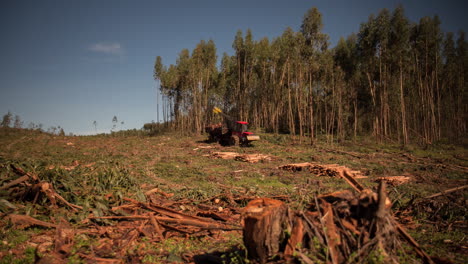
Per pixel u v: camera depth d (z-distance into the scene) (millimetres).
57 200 6262
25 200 6316
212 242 5117
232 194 8875
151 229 5457
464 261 4223
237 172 14508
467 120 40969
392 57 29109
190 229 5652
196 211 7086
